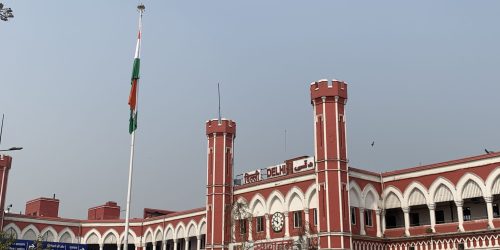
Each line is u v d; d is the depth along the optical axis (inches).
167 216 3063.5
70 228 3208.7
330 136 2134.6
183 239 3031.5
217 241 2444.6
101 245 3230.8
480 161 1993.1
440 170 2105.1
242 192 2498.8
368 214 2202.3
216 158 2561.5
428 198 2117.4
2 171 2851.9
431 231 2078.0
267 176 2496.3
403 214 2290.8
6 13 790.5
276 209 2330.2
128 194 1562.5
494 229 1895.9
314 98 2206.0
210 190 2541.8
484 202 2074.3
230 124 2615.7
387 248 2201.0
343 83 2218.3
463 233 1977.1
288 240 2196.1
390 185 2256.4
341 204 2050.9
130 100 1633.9
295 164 2386.8
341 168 2098.9
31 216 3043.8
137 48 1683.1
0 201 2824.8
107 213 3666.3
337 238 2012.8
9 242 2234.3
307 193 2204.7
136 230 3235.7
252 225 2395.4
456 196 2033.7
